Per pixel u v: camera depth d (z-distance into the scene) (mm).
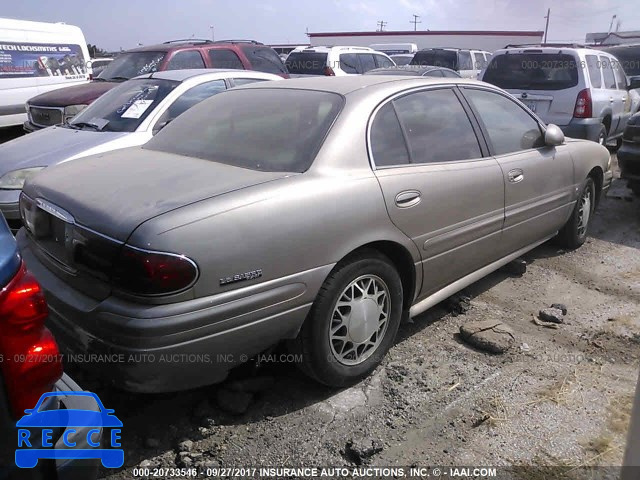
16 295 1768
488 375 3344
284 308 2727
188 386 2615
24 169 4973
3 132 11297
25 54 11000
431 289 3639
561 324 4008
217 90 6211
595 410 3037
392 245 3223
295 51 14859
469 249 3799
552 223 4801
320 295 2889
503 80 8672
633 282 4781
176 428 2881
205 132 3549
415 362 3475
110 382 2621
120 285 2443
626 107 9500
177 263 2377
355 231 2951
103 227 2525
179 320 2404
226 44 9586
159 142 3699
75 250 2658
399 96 3480
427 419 2955
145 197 2658
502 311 4199
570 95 8031
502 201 4012
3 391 1774
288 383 3236
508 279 4789
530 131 4512
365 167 3109
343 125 3123
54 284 2799
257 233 2592
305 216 2750
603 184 5570
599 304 4355
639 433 1830
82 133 5574
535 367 3443
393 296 3281
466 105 3945
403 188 3211
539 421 2947
